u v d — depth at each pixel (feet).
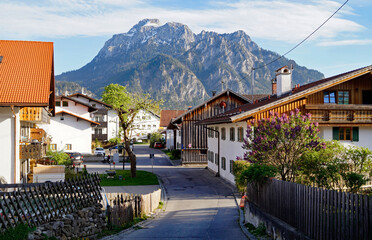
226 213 64.23
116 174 123.13
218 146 119.85
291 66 95.96
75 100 201.46
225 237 45.32
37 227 35.22
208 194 87.10
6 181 64.23
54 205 39.32
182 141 154.92
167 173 131.44
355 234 27.84
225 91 152.05
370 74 78.59
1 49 70.18
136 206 60.49
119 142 242.17
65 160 104.47
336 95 81.30
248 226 51.16
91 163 173.27
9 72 64.80
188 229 51.08
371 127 83.46
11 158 64.69
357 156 52.95
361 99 81.71
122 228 51.83
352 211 28.22
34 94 61.31
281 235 39.11
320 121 79.51
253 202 52.54
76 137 194.29
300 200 36.65
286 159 55.67
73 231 40.78
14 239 30.78
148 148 272.72
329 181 50.60
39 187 37.50
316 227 33.27
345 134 82.74
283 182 41.01
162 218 61.46
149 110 117.08
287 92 95.50
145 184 102.42
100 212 48.78
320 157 51.70
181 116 154.51
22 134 80.69
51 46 73.10
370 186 56.54
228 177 105.60
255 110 76.48
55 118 192.24
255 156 55.06
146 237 45.98
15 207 33.40
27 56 69.46
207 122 110.52
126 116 116.88
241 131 88.53
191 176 122.52
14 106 63.21
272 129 54.65
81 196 45.68
